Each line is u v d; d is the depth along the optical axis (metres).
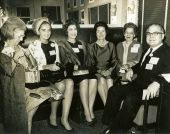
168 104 2.25
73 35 2.97
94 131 2.73
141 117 2.35
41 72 2.66
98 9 5.62
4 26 2.34
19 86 2.22
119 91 2.63
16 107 2.23
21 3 7.89
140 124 2.37
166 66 2.50
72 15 7.89
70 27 2.95
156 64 2.55
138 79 2.74
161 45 2.64
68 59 2.92
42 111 2.88
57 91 2.43
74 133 2.67
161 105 2.25
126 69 3.01
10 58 2.19
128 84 2.74
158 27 2.60
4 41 2.37
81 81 2.81
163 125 2.29
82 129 2.78
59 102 2.77
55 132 2.71
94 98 2.93
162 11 3.62
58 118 3.06
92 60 3.11
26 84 2.45
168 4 3.48
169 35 3.50
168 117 2.28
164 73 2.50
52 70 2.64
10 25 2.32
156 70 2.54
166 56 2.52
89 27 3.53
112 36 3.66
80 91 2.83
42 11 8.45
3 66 2.16
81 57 3.03
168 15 3.51
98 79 3.04
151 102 2.35
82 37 3.46
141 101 2.34
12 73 2.19
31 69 2.45
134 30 3.24
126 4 4.28
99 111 3.32
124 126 2.33
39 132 2.70
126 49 3.33
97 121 3.00
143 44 4.07
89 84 2.90
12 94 2.21
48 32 2.78
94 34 3.50
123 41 3.48
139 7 4.16
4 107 2.23
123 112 2.31
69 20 3.02
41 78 2.64
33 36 3.04
